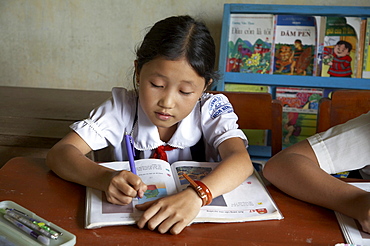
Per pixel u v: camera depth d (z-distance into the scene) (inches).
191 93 40.5
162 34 39.8
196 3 108.3
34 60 120.3
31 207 34.4
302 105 90.5
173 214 32.0
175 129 51.0
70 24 115.6
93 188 37.3
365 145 42.6
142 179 39.0
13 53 120.6
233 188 38.1
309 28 91.3
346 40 90.1
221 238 30.9
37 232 29.1
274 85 91.3
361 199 33.9
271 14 92.7
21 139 80.1
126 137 39.8
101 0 112.4
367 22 89.7
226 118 49.1
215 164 43.7
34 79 121.9
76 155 40.8
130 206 34.5
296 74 90.9
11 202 33.6
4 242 28.2
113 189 34.8
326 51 90.4
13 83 122.1
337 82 88.7
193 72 39.3
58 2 114.2
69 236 29.1
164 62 38.7
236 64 92.8
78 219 32.9
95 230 31.3
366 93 53.6
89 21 114.6
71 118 92.0
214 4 107.6
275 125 55.4
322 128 54.7
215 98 51.1
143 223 31.6
